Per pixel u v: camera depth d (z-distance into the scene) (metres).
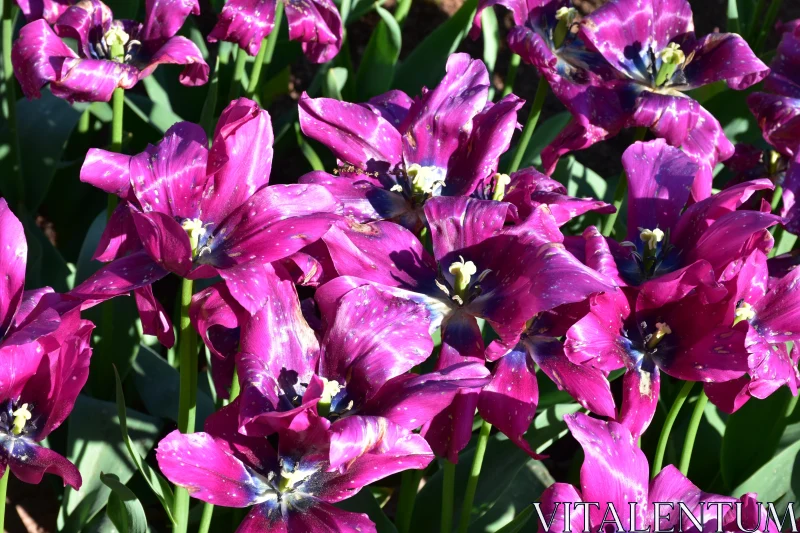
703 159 1.30
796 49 1.38
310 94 1.57
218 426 1.12
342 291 1.13
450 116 1.23
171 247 1.10
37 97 1.29
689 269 1.14
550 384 1.32
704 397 1.24
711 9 2.07
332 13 1.40
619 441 1.13
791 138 1.37
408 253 1.18
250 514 1.11
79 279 1.34
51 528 1.33
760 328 1.18
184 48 1.31
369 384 1.12
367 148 1.23
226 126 1.13
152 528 1.30
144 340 1.41
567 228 1.47
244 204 1.14
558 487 1.11
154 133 1.53
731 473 1.35
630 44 1.34
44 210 1.53
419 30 1.94
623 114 1.31
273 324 1.12
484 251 1.17
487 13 1.49
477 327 1.17
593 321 1.15
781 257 1.26
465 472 1.30
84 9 1.33
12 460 1.13
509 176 1.25
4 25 1.40
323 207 1.15
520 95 1.86
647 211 1.22
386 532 1.26
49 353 1.13
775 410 1.33
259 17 1.34
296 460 1.12
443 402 1.11
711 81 1.33
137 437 1.32
